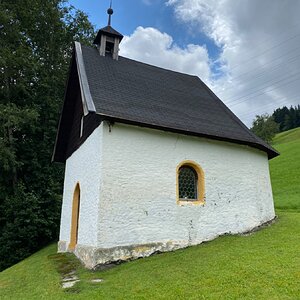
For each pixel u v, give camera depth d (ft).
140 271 23.66
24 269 33.81
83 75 34.96
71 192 40.65
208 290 17.46
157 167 31.42
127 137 30.73
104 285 21.33
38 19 69.36
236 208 35.09
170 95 41.01
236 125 40.83
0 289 26.35
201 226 32.24
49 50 71.31
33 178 59.82
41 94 66.64
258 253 23.88
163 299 17.06
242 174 36.88
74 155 41.68
